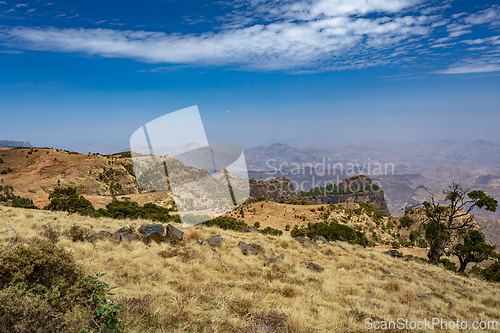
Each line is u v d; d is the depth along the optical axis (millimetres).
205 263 11367
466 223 32938
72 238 12438
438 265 29000
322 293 10195
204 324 6055
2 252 5016
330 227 45469
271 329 6242
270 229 44375
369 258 19828
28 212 20703
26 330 4055
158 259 10969
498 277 28562
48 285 4969
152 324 5539
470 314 10547
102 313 4453
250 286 9484
